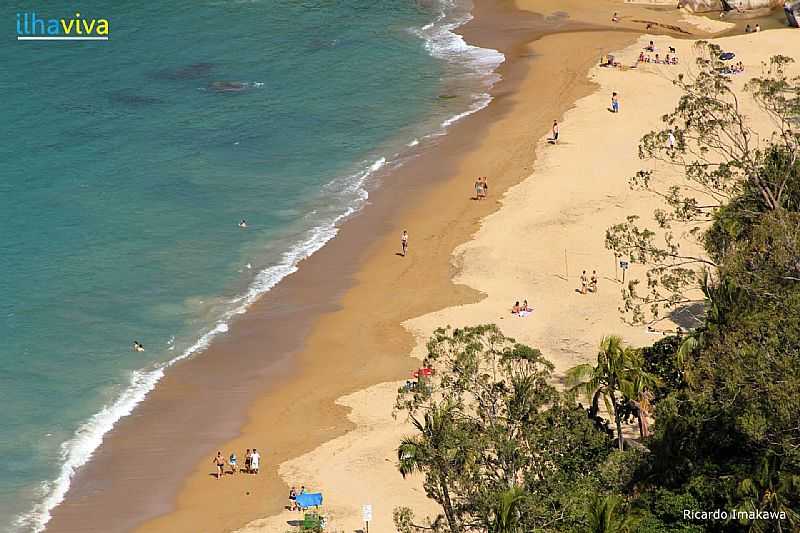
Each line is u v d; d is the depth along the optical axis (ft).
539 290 275.59
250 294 285.02
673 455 168.35
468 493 158.81
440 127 381.40
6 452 225.76
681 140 259.80
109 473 220.23
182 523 203.51
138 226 317.01
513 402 164.76
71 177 345.92
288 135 377.91
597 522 144.77
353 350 258.16
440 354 176.96
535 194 326.03
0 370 251.60
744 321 174.29
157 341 264.93
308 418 233.96
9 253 300.81
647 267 280.72
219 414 237.86
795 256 185.98
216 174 349.41
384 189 339.16
